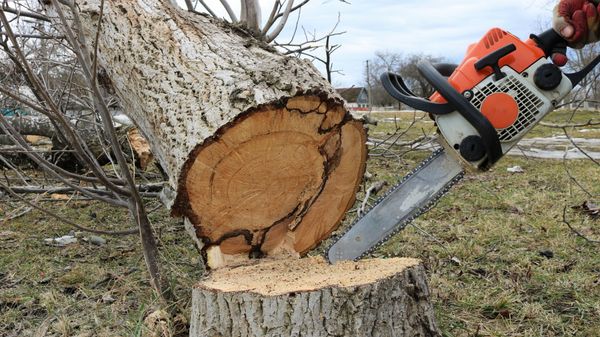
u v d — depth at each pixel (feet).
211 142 7.33
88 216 16.31
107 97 12.34
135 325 8.83
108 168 21.63
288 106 7.37
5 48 8.64
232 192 7.88
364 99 89.66
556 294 9.97
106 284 11.21
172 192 7.82
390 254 12.55
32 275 11.67
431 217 15.88
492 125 7.37
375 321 6.52
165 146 7.91
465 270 11.34
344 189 8.80
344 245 7.98
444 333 8.38
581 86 14.64
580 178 21.74
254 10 12.81
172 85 8.03
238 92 7.29
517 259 11.90
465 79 7.53
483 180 21.97
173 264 10.57
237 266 8.02
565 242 12.87
